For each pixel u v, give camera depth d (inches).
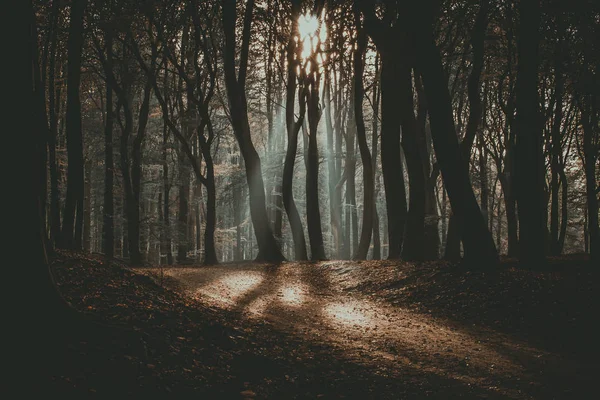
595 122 1223.5
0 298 238.4
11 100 241.0
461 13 945.5
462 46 1111.6
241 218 2101.4
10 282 240.7
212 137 1225.4
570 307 478.3
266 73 1494.8
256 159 1127.0
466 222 677.3
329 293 730.8
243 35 1097.4
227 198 1792.6
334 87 1571.1
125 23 1027.3
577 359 352.8
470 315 518.3
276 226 1467.8
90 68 1314.0
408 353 376.8
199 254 1700.3
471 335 442.9
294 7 1088.8
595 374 314.2
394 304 617.6
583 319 443.8
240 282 807.7
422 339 426.6
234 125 1101.7
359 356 364.5
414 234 852.6
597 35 880.3
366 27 762.8
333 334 445.1
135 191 1268.5
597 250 813.9
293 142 1152.8
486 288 582.9
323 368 325.4
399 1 745.0
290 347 378.3
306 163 1277.1
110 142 1241.4
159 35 1126.4
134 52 1143.6
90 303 353.4
